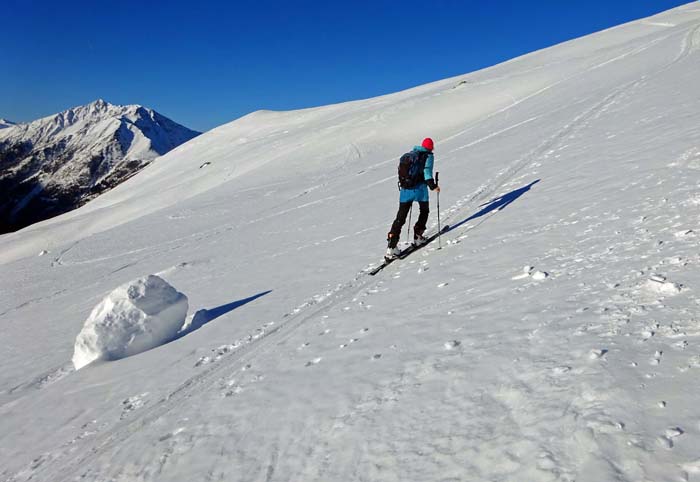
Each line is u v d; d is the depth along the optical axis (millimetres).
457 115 46531
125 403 5441
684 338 2852
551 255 5406
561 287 4340
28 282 21781
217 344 6520
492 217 8586
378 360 4199
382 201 16391
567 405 2615
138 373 6395
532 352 3326
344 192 23078
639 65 29766
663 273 3846
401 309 5391
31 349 10492
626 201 6375
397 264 7902
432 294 5543
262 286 9617
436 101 54719
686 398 2348
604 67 37094
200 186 60062
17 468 4633
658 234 4785
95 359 7523
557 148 13078
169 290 8289
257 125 111188
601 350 3002
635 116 12727
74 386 6691
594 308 3660
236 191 39906
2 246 58500
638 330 3115
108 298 8016
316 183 32688
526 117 25922
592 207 6719
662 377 2559
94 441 4668
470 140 25391
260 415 3980
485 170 14156
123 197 83625
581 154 10930
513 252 6043
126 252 23844
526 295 4449
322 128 64188
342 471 2846
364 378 3947
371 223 12961
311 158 47969
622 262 4418
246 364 5402
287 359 5102
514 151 15688
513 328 3828
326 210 18609
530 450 2389
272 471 3133
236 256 14633
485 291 4984
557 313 3812
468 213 9734
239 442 3662
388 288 6570
